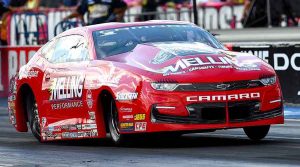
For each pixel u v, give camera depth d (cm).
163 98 2938
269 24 6394
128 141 3108
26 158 2930
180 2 7725
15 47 6359
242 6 7400
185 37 3291
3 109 5628
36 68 3588
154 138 3422
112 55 3225
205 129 2948
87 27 3428
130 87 3006
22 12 6975
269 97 3017
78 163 2728
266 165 2514
